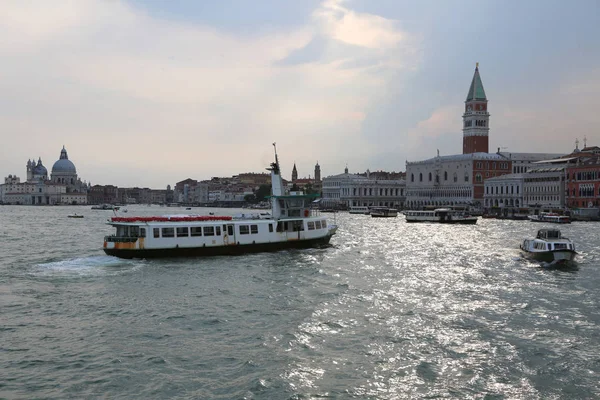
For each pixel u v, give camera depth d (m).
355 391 25.53
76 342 31.92
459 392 25.55
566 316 37.69
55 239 98.44
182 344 31.48
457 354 30.11
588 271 57.09
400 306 40.28
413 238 98.75
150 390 25.44
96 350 30.53
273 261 62.25
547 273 55.69
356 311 38.66
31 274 53.78
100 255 69.31
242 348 30.81
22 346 31.19
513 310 39.31
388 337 32.81
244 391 25.38
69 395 24.92
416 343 31.80
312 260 63.50
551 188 188.25
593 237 98.38
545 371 27.88
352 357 29.56
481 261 64.75
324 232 75.50
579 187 173.25
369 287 47.25
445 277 52.88
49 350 30.55
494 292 45.59
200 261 61.94
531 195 199.12
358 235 105.44
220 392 25.28
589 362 29.09
